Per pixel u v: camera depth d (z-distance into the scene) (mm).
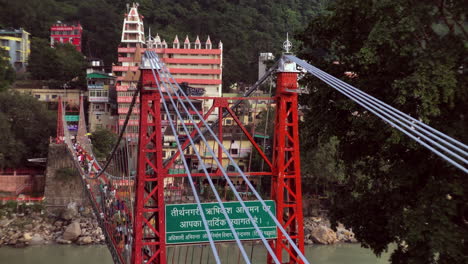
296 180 16578
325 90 18906
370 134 17344
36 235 46000
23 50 91938
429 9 17312
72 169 54969
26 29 97562
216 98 16625
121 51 75250
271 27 96062
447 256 14820
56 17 101750
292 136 16781
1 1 97062
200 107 59469
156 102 16312
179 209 15961
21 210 50844
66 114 77812
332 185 50625
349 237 45344
